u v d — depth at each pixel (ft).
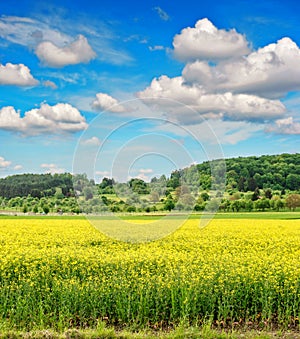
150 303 26.99
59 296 27.89
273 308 28.09
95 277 29.84
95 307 27.55
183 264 33.50
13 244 45.80
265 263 33.40
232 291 27.14
